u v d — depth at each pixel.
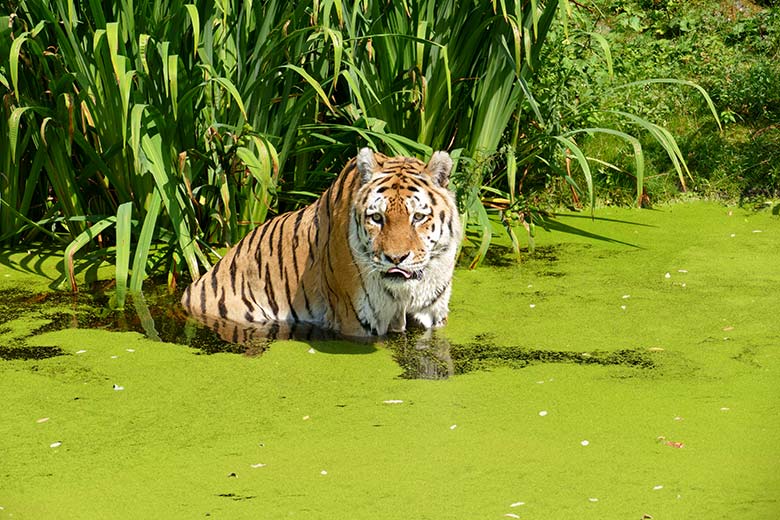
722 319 10.91
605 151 15.34
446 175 10.19
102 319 11.02
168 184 11.66
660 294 11.66
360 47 13.20
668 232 13.93
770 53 17.25
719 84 16.44
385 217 9.76
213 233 12.91
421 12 13.00
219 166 12.18
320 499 7.39
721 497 7.34
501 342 10.38
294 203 13.64
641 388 9.27
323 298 10.88
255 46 12.32
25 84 12.64
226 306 11.23
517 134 13.99
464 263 12.79
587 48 16.52
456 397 9.11
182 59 12.22
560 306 11.34
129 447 8.24
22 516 7.21
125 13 11.77
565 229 14.09
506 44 13.13
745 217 14.48
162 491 7.55
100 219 12.30
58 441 8.36
